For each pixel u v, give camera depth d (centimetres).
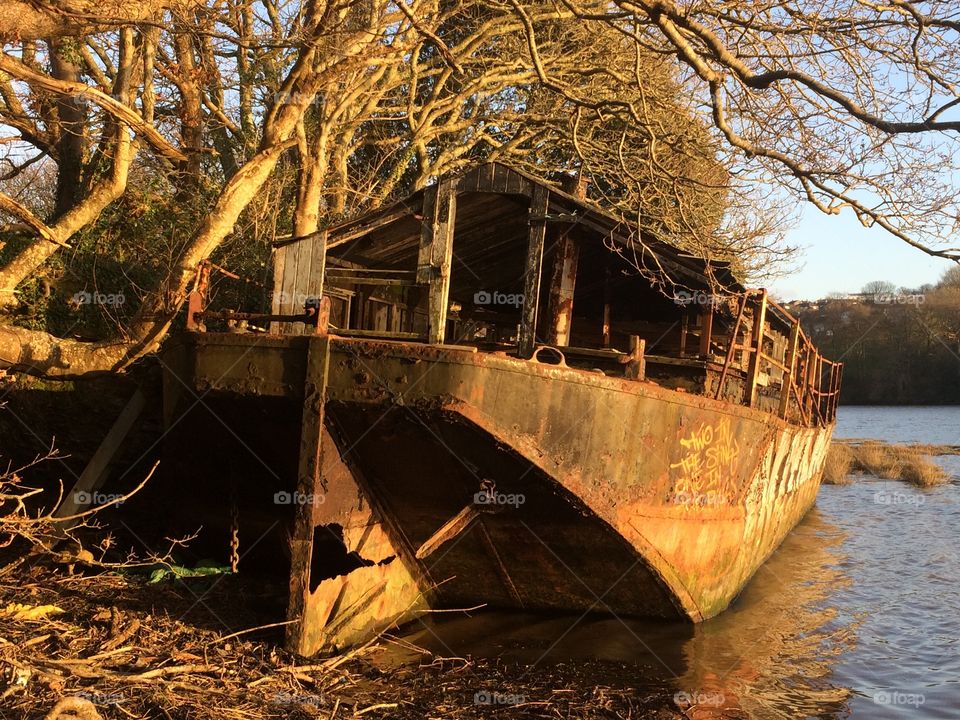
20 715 441
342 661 635
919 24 709
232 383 654
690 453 810
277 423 671
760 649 800
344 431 655
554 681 657
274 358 645
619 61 1752
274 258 977
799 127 855
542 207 882
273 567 834
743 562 1002
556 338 935
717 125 786
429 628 793
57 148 1477
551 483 669
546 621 837
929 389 5862
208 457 753
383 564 768
